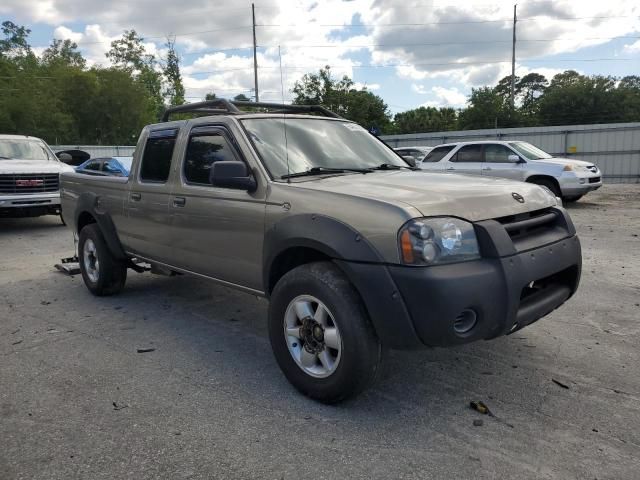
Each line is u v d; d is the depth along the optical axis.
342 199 3.22
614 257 7.62
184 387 3.65
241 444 2.92
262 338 4.62
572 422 3.10
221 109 4.85
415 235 2.87
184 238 4.47
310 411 3.28
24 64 56.28
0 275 7.27
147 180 4.98
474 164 13.89
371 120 45.50
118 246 5.56
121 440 2.98
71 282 6.79
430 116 67.56
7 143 12.34
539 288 3.52
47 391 3.62
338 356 3.17
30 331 4.89
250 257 3.81
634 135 22.41
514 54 51.03
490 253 3.00
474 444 2.89
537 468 2.67
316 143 4.29
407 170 4.38
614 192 18.16
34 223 12.95
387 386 3.61
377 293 2.94
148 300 5.86
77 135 47.84
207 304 5.68
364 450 2.85
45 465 2.76
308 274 3.26
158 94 55.56
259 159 3.82
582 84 52.66
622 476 2.59
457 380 3.68
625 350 4.16
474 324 2.96
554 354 4.10
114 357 4.21
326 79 41.62
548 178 12.92
